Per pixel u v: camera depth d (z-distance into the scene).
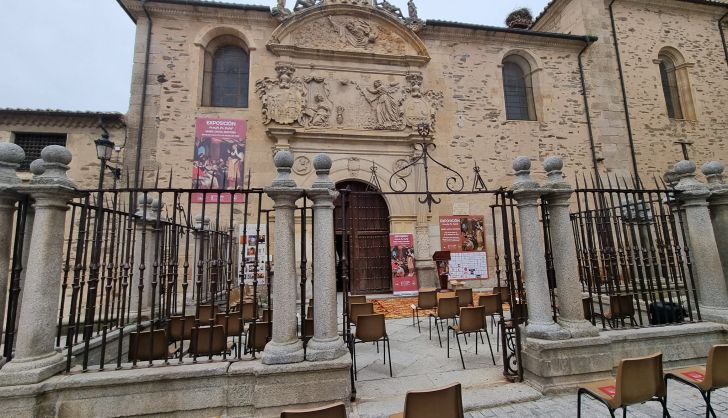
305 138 10.87
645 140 13.21
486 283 11.32
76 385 2.98
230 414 3.16
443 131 12.00
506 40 12.99
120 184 9.49
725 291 4.38
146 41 10.68
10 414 2.81
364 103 11.45
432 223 11.34
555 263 4.12
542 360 3.73
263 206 10.36
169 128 10.38
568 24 14.36
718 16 15.02
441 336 6.39
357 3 11.79
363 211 11.55
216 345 4.09
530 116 13.29
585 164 12.67
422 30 12.38
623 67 13.63
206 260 8.05
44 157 3.21
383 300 10.07
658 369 2.89
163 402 3.11
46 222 3.15
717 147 13.80
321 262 3.55
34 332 3.01
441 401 2.55
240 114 10.77
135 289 5.88
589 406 3.45
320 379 3.27
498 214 11.80
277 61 11.05
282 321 3.36
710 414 3.31
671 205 4.82
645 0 14.16
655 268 4.77
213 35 11.27
